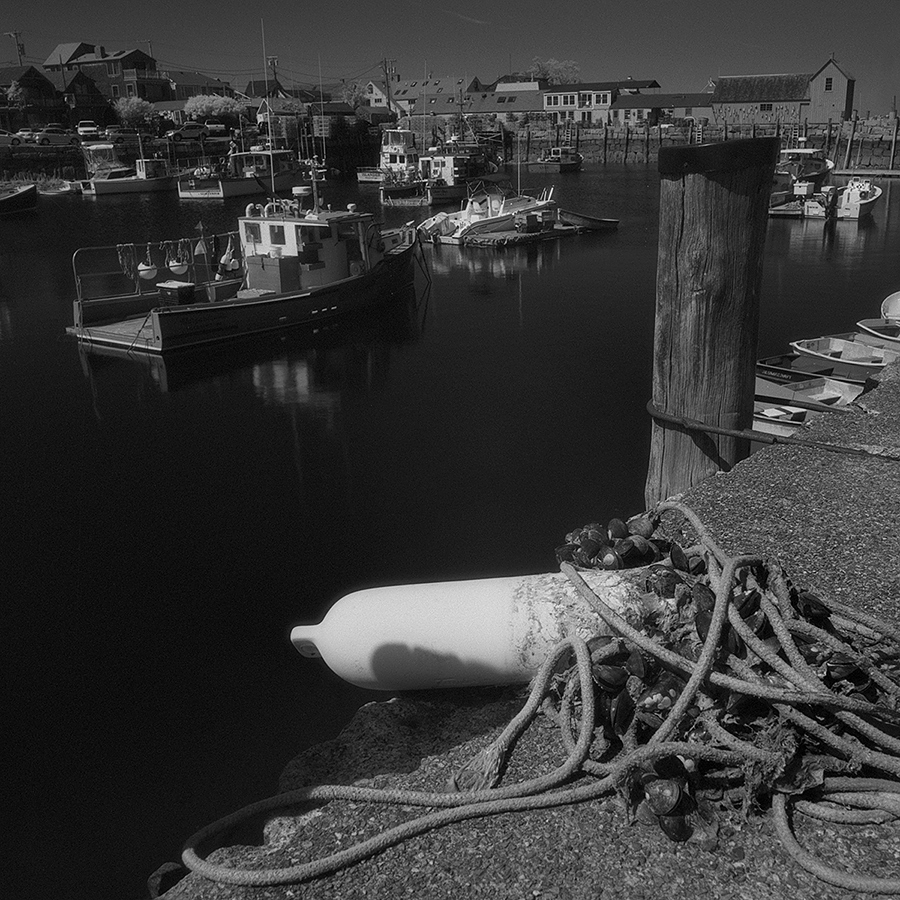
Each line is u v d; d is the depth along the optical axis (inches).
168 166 3233.3
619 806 92.5
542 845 88.0
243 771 315.6
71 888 262.8
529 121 4685.0
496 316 1073.5
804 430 193.3
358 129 4318.4
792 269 1326.3
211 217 2161.7
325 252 1040.2
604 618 104.3
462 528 518.0
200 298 1000.2
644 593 109.1
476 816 92.3
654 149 3998.5
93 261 1477.6
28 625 422.3
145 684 371.6
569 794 92.8
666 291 155.2
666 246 152.0
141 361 893.8
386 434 681.6
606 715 101.0
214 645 402.3
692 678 94.2
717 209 144.9
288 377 840.3
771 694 90.3
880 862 83.8
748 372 158.4
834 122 3900.1
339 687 365.4
